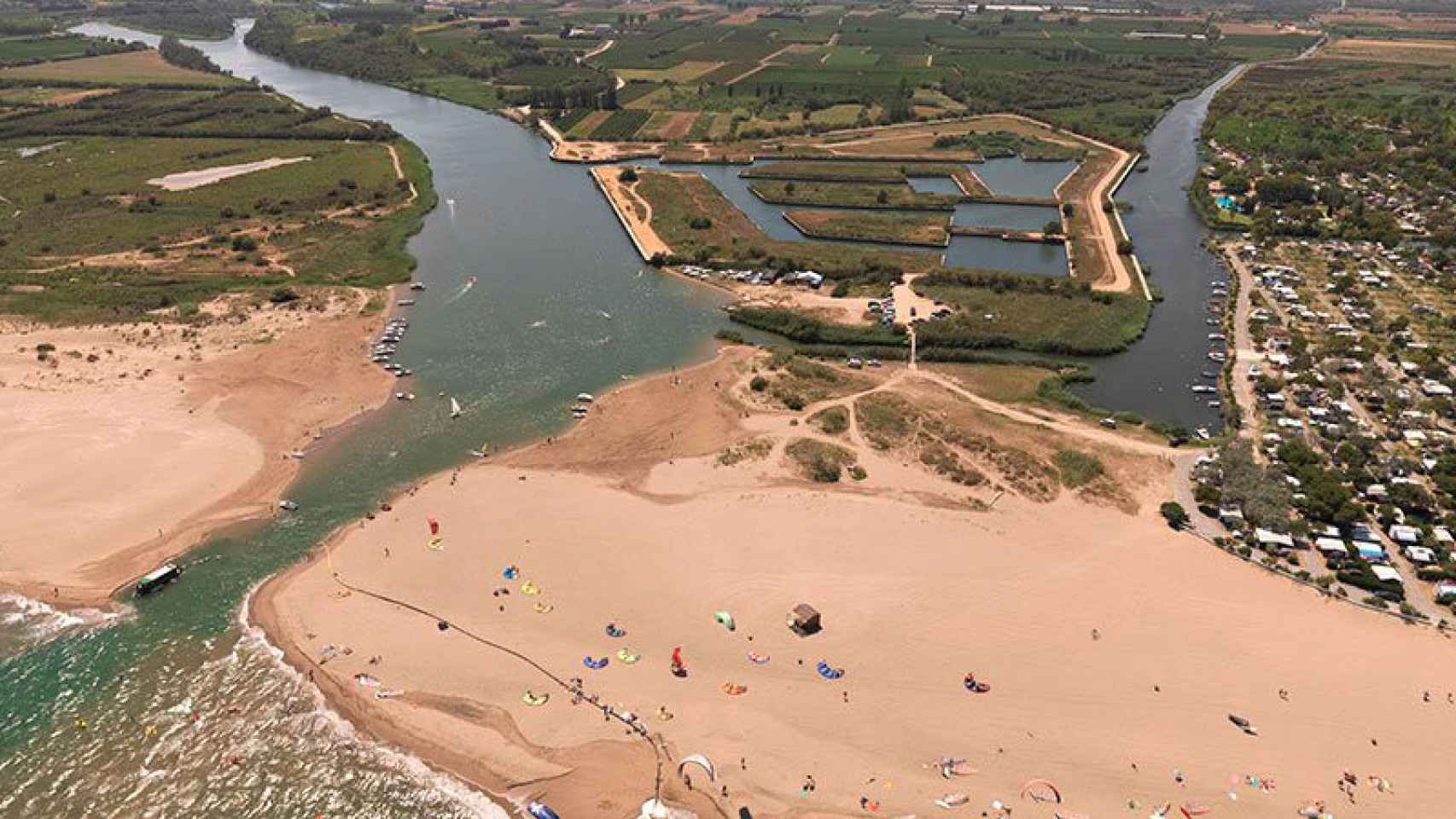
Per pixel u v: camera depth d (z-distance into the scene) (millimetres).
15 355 135000
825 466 107875
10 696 78000
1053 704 75562
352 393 128125
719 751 71938
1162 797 67938
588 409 124375
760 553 93375
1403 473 105188
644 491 104500
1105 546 94500
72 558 93750
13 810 68688
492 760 72125
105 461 109750
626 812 67750
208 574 92188
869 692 76875
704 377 131875
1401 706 75062
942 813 67125
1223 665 79188
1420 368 129250
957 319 147750
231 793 70375
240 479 107688
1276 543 93375
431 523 98062
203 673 80250
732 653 80938
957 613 85000
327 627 84688
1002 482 105438
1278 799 67625
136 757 73000
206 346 140375
